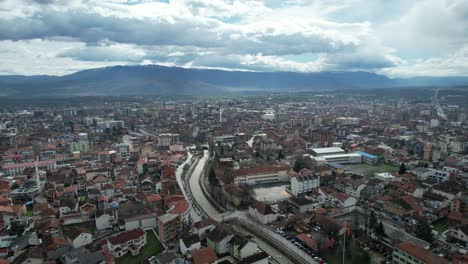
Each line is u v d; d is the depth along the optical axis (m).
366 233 173.88
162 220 170.00
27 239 163.00
